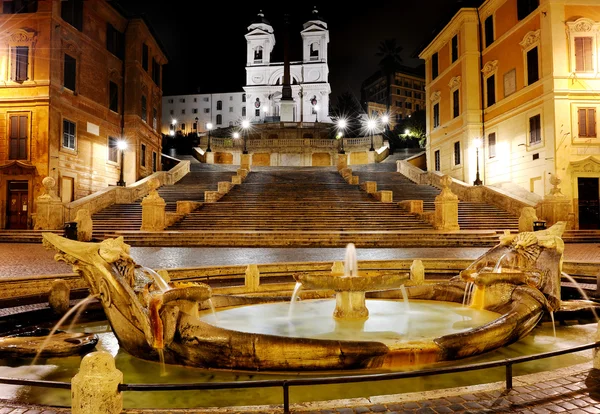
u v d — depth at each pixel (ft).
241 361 16.14
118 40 117.19
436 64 130.62
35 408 12.19
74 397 11.12
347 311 23.39
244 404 14.14
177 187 107.86
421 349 16.34
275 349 15.89
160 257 49.60
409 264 39.63
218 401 14.38
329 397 14.60
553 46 84.99
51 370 17.35
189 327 16.69
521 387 13.48
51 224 76.43
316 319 23.22
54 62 89.81
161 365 17.34
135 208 87.40
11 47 88.94
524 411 11.90
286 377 15.99
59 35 91.45
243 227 76.13
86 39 101.24
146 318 16.34
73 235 64.80
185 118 327.06
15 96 88.48
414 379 16.12
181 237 67.26
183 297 18.17
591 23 84.64
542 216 76.54
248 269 31.78
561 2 85.25
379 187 107.14
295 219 78.59
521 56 94.89
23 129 88.28
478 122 109.40
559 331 22.53
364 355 15.89
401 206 85.97
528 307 20.62
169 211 87.30
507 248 26.48
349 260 29.94
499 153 102.58
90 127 103.09
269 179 118.83
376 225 76.79
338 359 15.84
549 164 85.20
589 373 14.57
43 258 47.85
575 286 32.42
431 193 101.09
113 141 113.91
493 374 16.60
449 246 65.16
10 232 74.95
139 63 120.78
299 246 65.46
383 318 23.35
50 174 87.97
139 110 121.19
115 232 69.92
